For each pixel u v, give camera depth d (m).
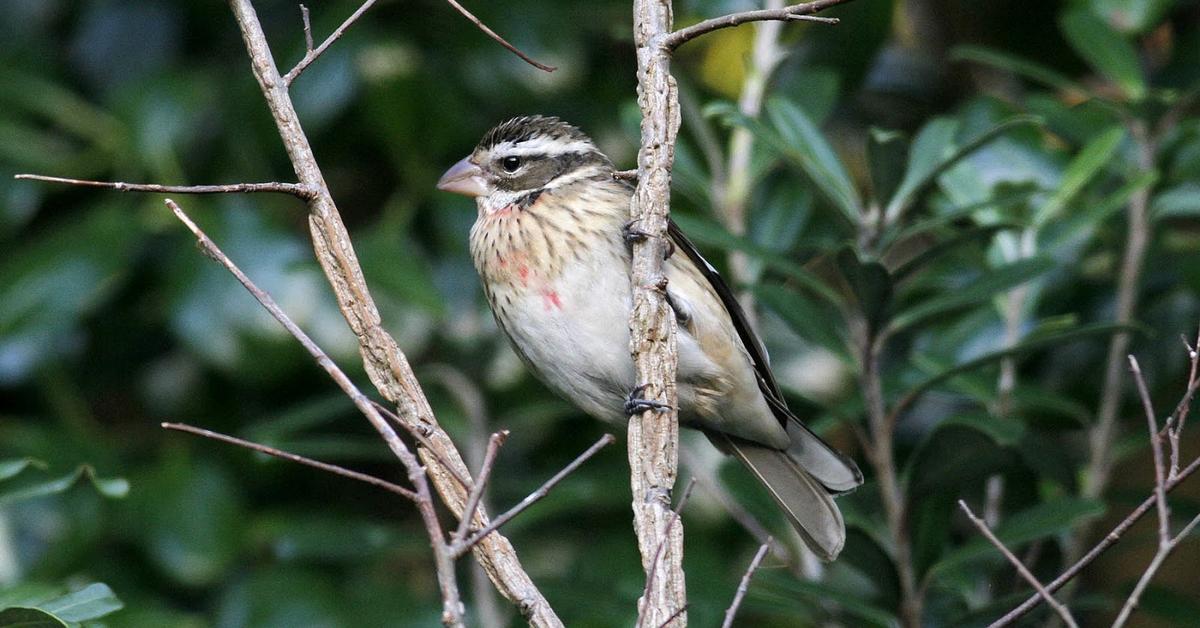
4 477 7.07
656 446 5.64
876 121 11.35
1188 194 8.48
